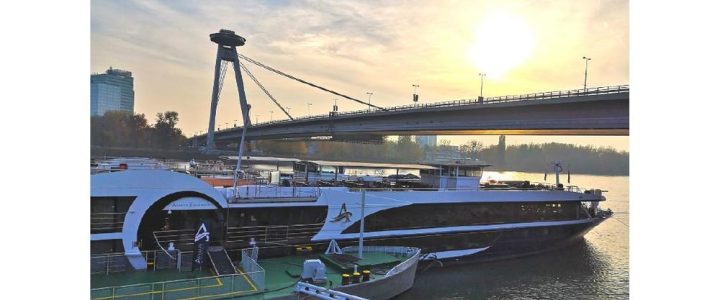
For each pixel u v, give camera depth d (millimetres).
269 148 102688
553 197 43094
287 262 28250
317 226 31266
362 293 24906
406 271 28250
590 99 43125
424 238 35531
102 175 24188
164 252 25203
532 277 35156
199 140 97750
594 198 46125
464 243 37531
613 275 36375
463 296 30062
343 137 86250
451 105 58781
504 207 40438
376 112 70250
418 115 64625
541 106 48438
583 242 48844
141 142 80812
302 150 102812
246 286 22438
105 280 22891
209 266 25297
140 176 25188
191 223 27375
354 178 45344
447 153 49406
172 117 85250
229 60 94875
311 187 32156
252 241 28109
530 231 41688
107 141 76375
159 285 21406
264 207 29297
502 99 52188
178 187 26344
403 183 42625
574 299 30609
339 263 27656
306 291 22594
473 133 65125
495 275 35219
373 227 33688
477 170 41906
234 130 93125
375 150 101688
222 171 41844
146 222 26234
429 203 36000
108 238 24297
